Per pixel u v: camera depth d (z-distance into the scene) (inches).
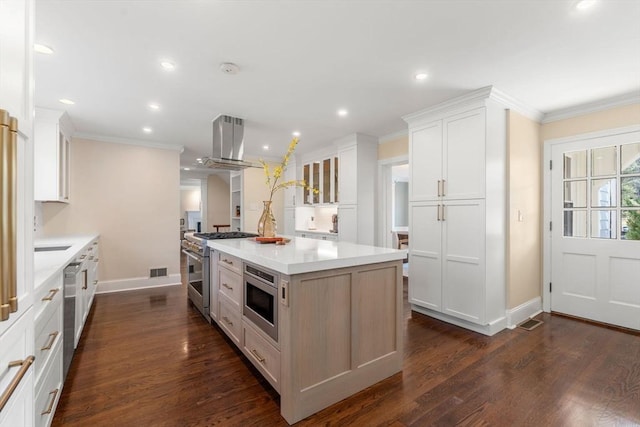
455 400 72.9
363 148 178.7
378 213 186.2
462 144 119.0
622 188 118.0
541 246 139.3
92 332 114.1
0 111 31.6
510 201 121.3
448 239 124.1
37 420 53.6
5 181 32.2
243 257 85.6
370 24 72.4
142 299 158.2
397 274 85.4
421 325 123.1
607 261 121.7
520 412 68.4
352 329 75.3
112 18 69.1
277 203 255.0
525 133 129.7
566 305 132.6
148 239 185.2
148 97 116.7
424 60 89.6
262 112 135.0
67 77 98.8
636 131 113.8
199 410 69.4
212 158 138.0
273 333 72.9
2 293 32.1
